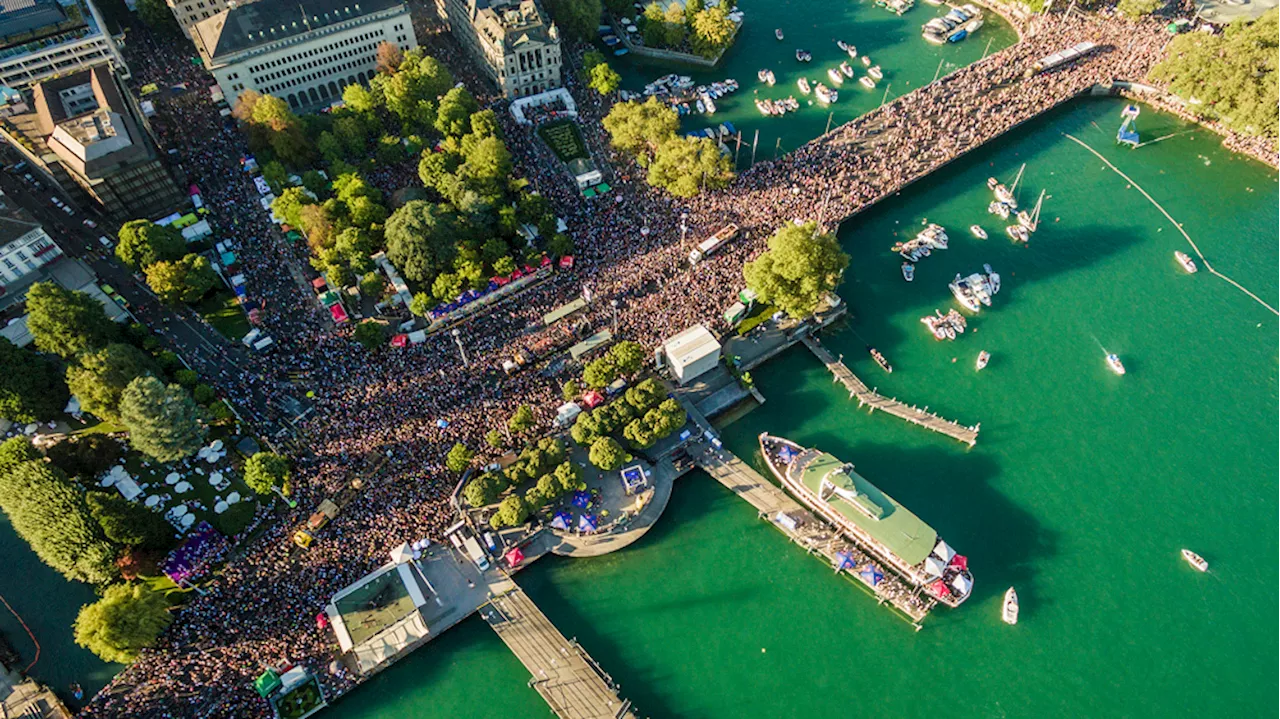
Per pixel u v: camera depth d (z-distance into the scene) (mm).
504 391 166000
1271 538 151375
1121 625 140125
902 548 142375
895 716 130750
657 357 172125
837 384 177375
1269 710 130500
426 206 187125
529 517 150625
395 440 156250
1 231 179500
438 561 144250
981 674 135125
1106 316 189875
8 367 158250
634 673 135375
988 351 183250
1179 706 131125
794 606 143625
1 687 131125
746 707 131750
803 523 151500
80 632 123625
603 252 196625
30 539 136375
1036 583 145625
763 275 176375
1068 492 158375
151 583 141000
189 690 126250
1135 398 173875
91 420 166125
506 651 137500
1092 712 130875
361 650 131125
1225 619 140875
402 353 174625
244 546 145250
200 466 156750
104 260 197625
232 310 187000
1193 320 188500
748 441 167125
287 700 127625
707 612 142625
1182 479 160125
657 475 158125
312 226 191125
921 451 165375
